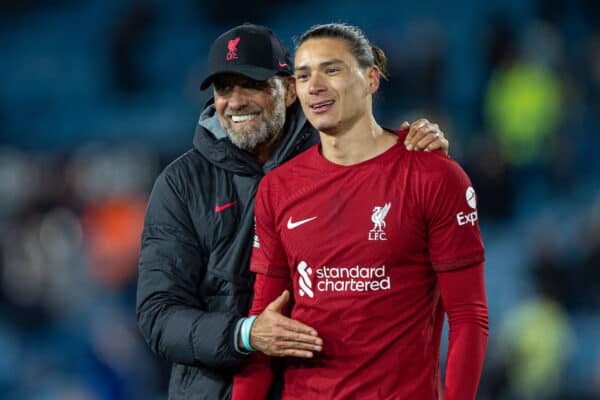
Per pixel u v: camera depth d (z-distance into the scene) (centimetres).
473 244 1217
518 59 4119
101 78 5381
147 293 1361
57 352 3444
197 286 1390
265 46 1377
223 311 1377
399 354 1210
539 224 3634
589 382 3072
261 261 1309
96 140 4588
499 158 3766
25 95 5388
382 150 1248
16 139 4912
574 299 3331
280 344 1236
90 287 3738
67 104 5216
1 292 3700
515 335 3100
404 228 1205
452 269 1210
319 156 1267
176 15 5466
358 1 5225
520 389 3059
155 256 1372
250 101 1364
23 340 3559
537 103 3941
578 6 4644
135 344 3169
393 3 5081
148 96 5050
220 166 1388
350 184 1230
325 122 1227
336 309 1220
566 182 3928
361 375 1216
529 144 3928
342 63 1223
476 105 4097
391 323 1209
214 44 1385
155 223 1393
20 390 3362
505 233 3681
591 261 3378
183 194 1388
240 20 5397
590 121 4312
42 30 5856
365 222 1212
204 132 1410
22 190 4334
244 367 1345
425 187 1204
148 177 4147
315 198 1241
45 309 3675
